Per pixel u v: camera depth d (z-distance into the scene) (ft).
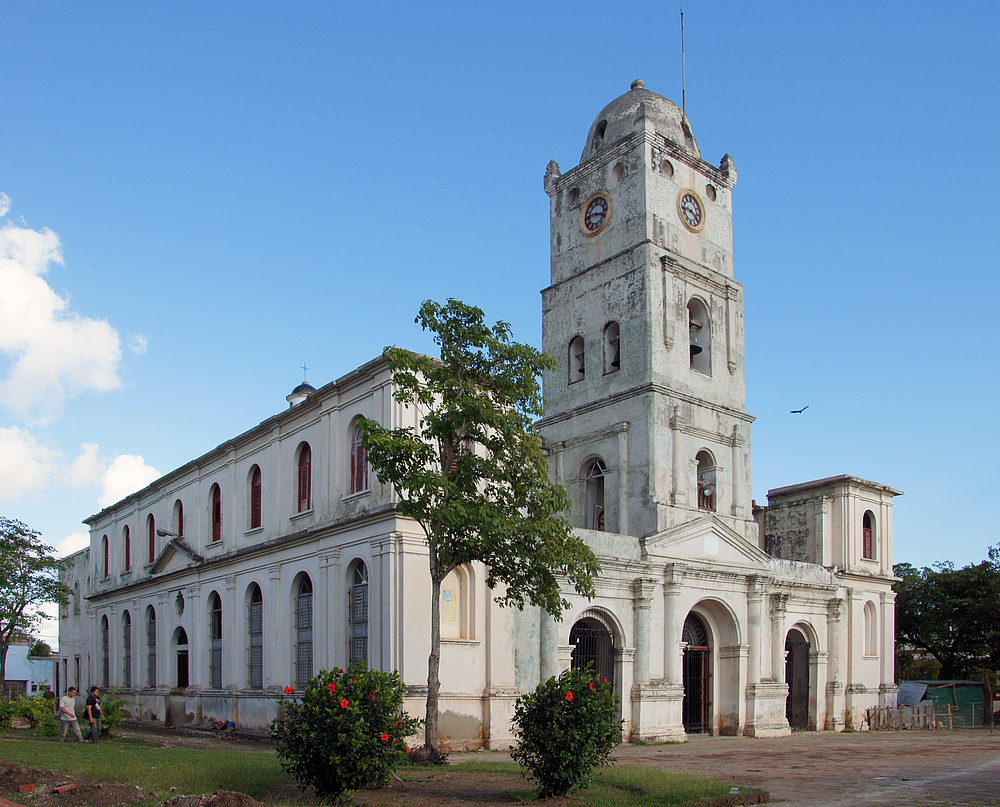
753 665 105.40
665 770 63.41
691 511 105.09
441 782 52.54
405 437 61.52
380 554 80.74
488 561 64.44
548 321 120.47
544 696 48.29
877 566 131.23
